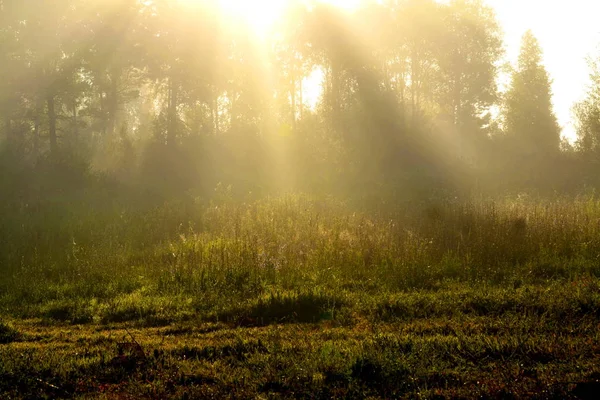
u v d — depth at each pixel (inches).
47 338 322.7
